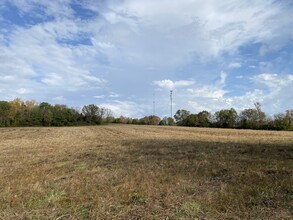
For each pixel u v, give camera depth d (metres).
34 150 18.58
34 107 107.88
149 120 129.88
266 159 12.53
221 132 48.06
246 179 8.18
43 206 6.11
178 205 6.07
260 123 81.81
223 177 8.83
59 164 12.13
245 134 40.75
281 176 8.40
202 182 8.18
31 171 10.23
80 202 6.27
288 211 5.54
